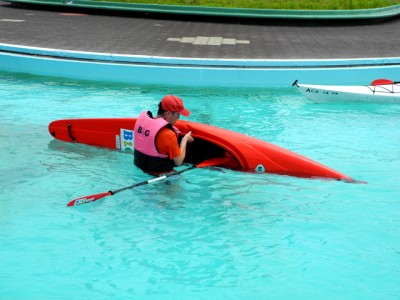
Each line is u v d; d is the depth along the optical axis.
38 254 4.27
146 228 4.75
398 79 11.12
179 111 5.39
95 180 5.72
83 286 3.85
